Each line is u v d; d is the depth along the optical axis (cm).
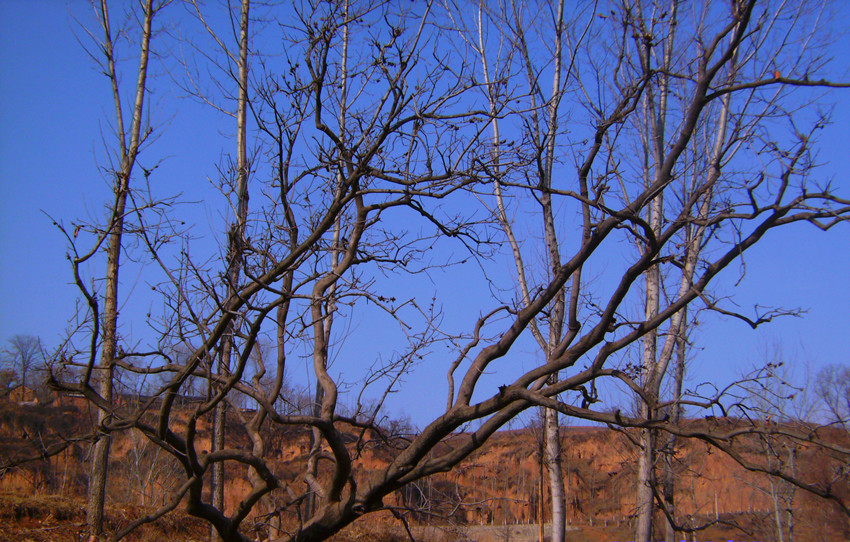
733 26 559
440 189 582
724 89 559
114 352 588
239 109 933
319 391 903
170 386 521
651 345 1135
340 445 561
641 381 1098
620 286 569
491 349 617
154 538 1256
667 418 697
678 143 572
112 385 629
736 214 545
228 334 583
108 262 780
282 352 611
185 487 520
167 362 641
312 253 586
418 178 571
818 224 524
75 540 1120
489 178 564
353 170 582
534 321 1134
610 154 624
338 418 636
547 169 984
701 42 725
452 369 670
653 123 1159
